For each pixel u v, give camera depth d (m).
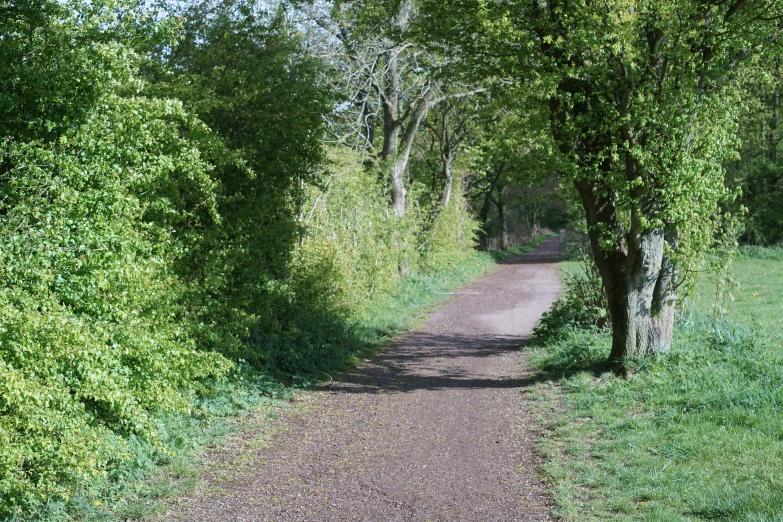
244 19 10.28
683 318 12.59
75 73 5.96
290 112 10.48
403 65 22.23
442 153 33.59
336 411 9.55
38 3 6.27
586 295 14.42
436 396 10.35
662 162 9.19
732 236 10.65
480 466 7.05
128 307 6.45
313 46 17.22
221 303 9.90
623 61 9.23
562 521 5.45
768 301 16.62
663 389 8.78
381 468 7.10
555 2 9.88
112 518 5.77
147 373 6.45
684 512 5.36
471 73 11.51
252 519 5.80
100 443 5.65
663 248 10.32
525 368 12.18
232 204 10.29
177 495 6.32
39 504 5.53
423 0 11.52
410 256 25.30
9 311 4.92
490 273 33.28
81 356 5.40
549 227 86.19
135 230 6.99
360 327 15.55
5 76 5.93
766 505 5.16
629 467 6.47
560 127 10.32
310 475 6.93
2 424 4.76
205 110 8.68
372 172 20.89
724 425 7.22
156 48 9.18
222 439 8.08
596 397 9.14
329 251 14.38
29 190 5.64
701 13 9.27
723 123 9.38
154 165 6.57
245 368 10.56
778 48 9.77
